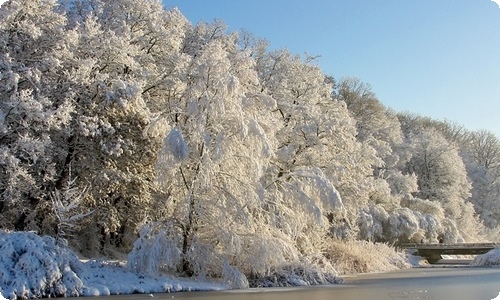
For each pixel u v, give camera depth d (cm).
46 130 2433
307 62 4194
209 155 2381
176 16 3694
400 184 5694
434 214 5606
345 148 3478
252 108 2630
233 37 4922
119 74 3016
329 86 4041
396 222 4894
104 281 2036
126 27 3150
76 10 3647
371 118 6650
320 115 3475
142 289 2039
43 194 2528
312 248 2912
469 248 4544
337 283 2544
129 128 2797
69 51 2678
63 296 1855
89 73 2714
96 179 2656
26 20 2492
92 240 2981
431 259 4700
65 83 2645
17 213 2567
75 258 2036
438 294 2047
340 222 3803
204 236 2411
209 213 2386
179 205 2402
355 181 3662
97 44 2791
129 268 2208
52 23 2673
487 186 7700
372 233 4647
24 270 1838
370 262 3516
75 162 2708
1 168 2391
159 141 2772
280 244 2434
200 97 2442
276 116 3366
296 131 3350
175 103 2617
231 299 1864
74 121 2652
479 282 2561
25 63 2591
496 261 4103
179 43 3519
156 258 2209
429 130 7888
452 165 6625
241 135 2378
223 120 2433
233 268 2298
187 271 2373
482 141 9019
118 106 2739
